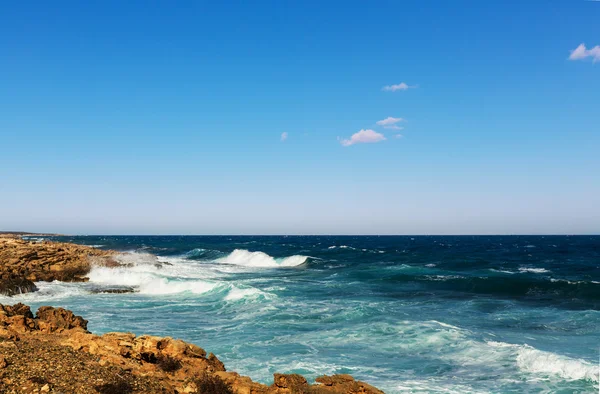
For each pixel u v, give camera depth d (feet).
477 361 56.54
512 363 55.31
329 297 107.45
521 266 202.39
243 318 81.76
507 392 46.42
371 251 301.22
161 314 85.97
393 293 115.85
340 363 55.67
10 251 159.74
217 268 193.77
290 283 136.26
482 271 177.47
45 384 32.04
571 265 206.59
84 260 152.46
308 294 112.88
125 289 116.67
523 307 96.43
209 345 63.36
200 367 42.73
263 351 60.59
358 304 95.81
